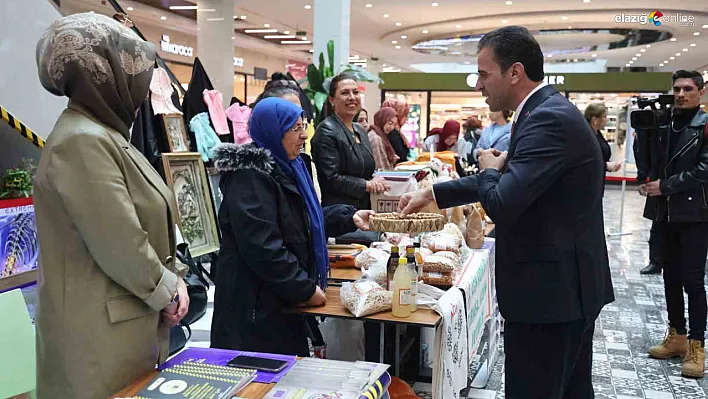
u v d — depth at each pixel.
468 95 18.25
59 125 1.54
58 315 1.55
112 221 1.48
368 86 20.36
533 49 2.02
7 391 1.90
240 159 2.18
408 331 3.54
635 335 4.57
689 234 3.77
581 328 2.08
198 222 5.14
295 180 2.35
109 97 1.57
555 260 1.96
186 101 5.83
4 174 3.91
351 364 1.67
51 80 1.54
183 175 5.06
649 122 3.77
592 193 1.98
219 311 2.27
